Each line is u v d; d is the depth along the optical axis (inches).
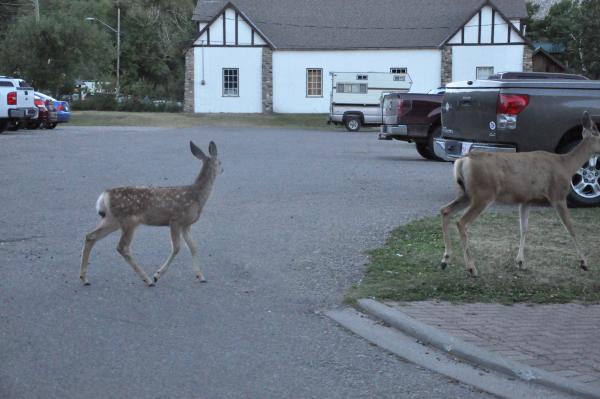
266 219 439.5
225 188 563.5
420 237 385.4
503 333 254.5
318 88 1946.4
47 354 231.1
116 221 306.8
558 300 296.2
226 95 1952.5
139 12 2837.1
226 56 1939.0
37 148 888.9
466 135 489.1
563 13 2262.6
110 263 342.3
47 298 289.1
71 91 2005.4
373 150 968.3
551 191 331.6
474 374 224.8
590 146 337.1
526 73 568.7
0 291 296.2
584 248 358.6
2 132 1163.3
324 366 228.2
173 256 313.6
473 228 401.7
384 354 240.4
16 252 358.9
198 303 288.4
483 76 1872.5
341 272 329.7
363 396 206.4
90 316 269.4
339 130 1609.3
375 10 1995.6
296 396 204.7
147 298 292.8
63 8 2427.4
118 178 611.8
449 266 332.5
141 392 204.1
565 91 465.1
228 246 374.9
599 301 296.4
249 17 1973.4
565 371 220.8
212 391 206.4
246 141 1124.5
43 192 535.2
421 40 1899.6
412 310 277.9
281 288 309.0
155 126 1562.5
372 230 406.6
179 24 2987.2
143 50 2854.3
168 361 228.2
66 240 384.8
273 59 1937.7
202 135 1251.2
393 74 1593.3
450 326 260.1
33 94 1152.2
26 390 203.6
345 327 265.6
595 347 241.8
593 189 472.7
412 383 217.0
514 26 1841.8
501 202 332.2
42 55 1775.3
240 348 241.6
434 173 672.4
